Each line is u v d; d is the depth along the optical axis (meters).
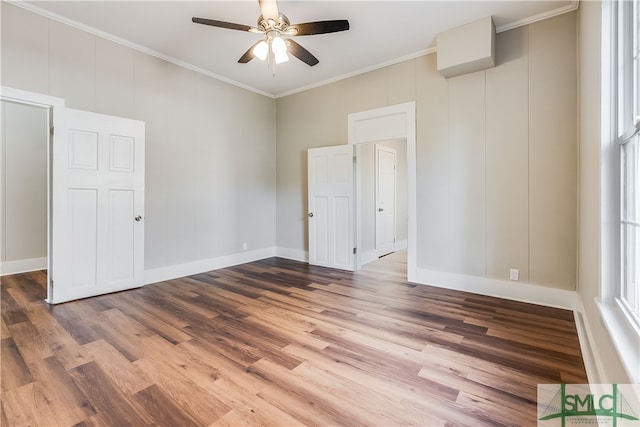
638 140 1.36
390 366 1.91
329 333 2.37
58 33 2.99
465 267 3.43
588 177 2.06
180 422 1.43
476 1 2.74
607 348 1.41
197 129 4.20
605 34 1.60
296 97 5.03
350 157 4.33
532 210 3.02
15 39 2.75
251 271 4.36
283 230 5.33
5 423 1.42
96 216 3.19
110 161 3.27
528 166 3.03
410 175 3.78
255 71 4.28
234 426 1.41
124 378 1.77
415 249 3.78
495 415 1.47
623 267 1.53
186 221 4.09
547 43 2.91
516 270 3.12
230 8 2.87
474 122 3.33
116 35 3.33
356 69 4.18
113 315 2.71
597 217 1.71
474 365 1.91
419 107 3.71
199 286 3.62
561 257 2.89
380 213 5.57
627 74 1.49
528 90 3.01
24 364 1.91
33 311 2.78
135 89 3.56
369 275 4.15
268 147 5.27
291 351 2.09
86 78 3.18
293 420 1.45
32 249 4.52
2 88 2.69
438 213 3.59
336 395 1.63
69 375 1.80
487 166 3.26
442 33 3.23
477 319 2.63
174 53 3.75
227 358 2.00
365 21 3.05
